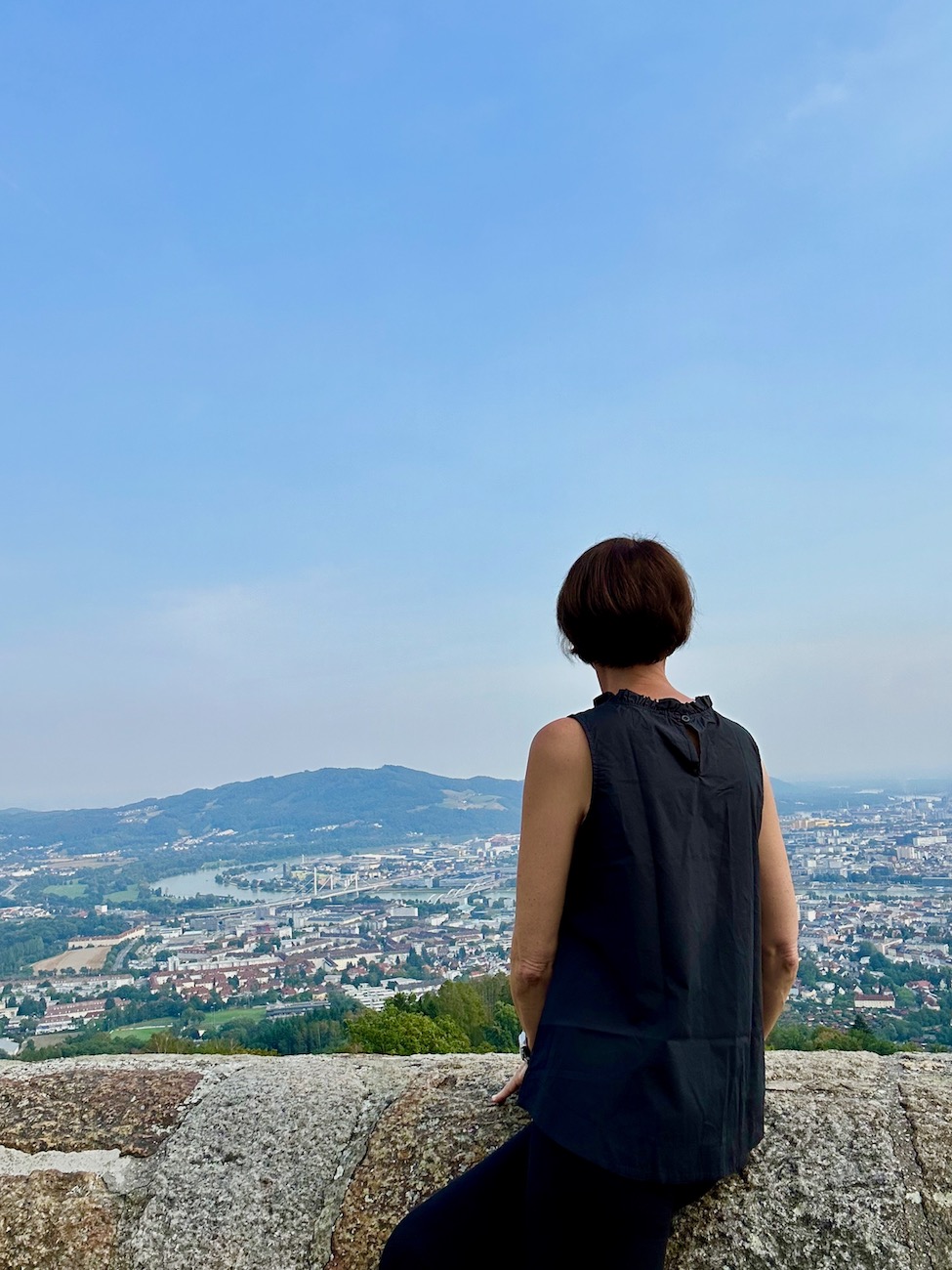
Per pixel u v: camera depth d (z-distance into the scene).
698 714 1.59
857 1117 1.91
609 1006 1.41
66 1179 2.09
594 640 1.63
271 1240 1.91
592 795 1.47
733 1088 1.44
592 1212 1.35
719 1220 1.72
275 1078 2.36
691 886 1.45
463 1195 1.59
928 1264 1.60
